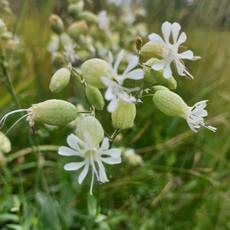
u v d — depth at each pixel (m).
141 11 0.20
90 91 0.08
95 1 0.20
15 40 0.12
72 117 0.08
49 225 0.11
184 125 0.19
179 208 0.15
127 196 0.15
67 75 0.09
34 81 0.19
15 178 0.14
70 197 0.14
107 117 0.17
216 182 0.15
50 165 0.15
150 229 0.14
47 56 0.18
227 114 0.19
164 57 0.08
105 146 0.07
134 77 0.07
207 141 0.17
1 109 0.17
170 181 0.15
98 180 0.07
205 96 0.20
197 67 0.20
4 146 0.10
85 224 0.12
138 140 0.18
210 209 0.15
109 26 0.20
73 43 0.15
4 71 0.12
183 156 0.18
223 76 0.21
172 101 0.08
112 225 0.13
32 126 0.08
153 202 0.14
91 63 0.07
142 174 0.16
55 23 0.14
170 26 0.08
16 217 0.12
